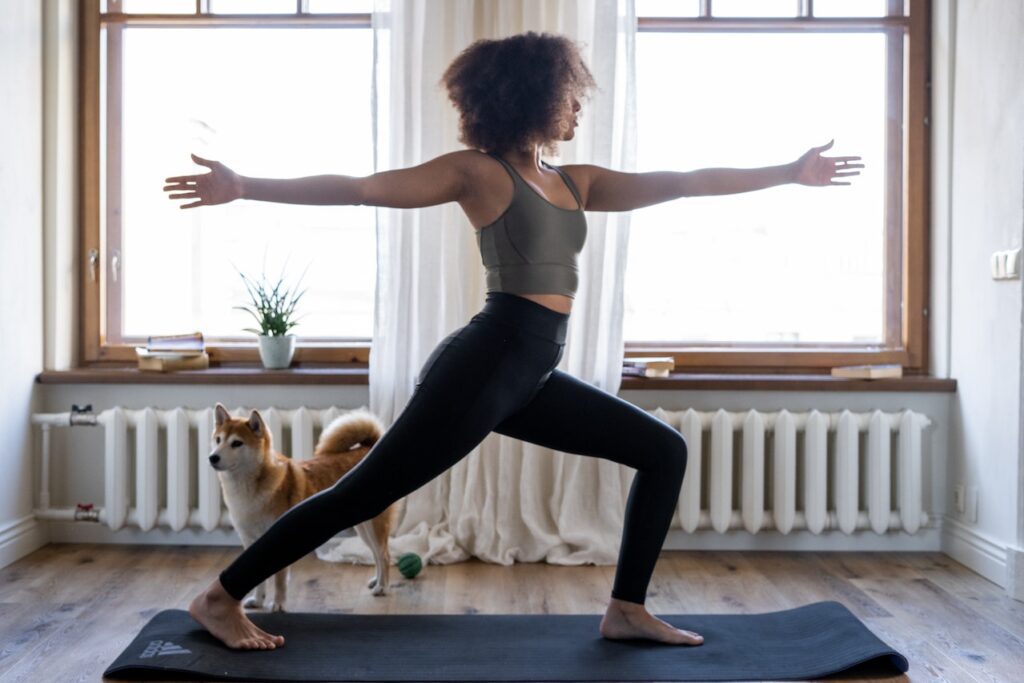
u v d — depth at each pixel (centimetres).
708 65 381
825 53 382
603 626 264
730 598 311
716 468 359
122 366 383
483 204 228
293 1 380
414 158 351
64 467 375
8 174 342
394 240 353
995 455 337
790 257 386
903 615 295
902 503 362
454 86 239
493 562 350
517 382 228
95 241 383
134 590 313
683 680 236
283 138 383
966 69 357
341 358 380
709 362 381
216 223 385
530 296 229
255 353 383
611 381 354
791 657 251
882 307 388
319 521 234
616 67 347
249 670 238
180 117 383
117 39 382
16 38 346
